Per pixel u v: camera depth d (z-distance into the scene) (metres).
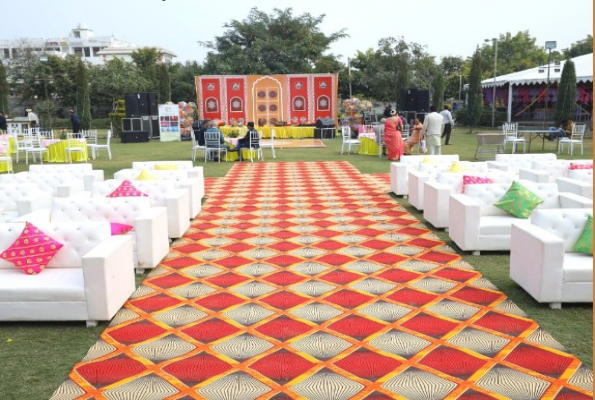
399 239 6.31
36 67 33.88
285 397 3.02
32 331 3.94
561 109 18.39
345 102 23.00
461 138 21.11
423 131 13.84
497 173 6.73
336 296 4.55
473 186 6.08
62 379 3.25
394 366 3.34
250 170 12.66
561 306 4.23
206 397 3.04
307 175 11.69
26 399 3.03
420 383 3.14
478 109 23.55
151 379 3.24
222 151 14.74
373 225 7.02
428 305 4.32
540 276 4.14
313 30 34.97
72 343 3.74
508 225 5.57
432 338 3.72
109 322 4.08
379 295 4.55
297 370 3.32
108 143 15.56
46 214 5.47
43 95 34.41
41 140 15.63
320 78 24.38
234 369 3.35
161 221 5.50
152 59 38.22
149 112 22.84
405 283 4.83
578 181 6.52
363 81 33.09
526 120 27.20
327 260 5.55
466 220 5.55
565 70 18.22
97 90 34.22
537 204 5.75
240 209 8.16
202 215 7.77
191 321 4.08
